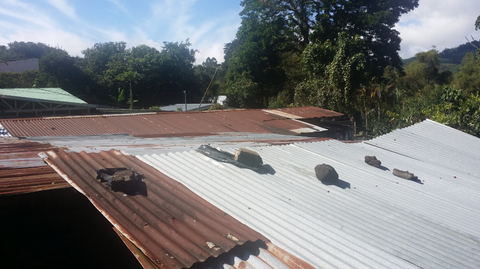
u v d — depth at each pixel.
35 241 3.63
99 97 37.09
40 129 8.56
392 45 28.44
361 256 2.85
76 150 4.52
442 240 3.64
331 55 22.17
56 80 32.12
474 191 5.92
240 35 31.27
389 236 3.46
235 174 4.39
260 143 6.95
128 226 2.74
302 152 6.42
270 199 3.78
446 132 10.30
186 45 46.16
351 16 28.09
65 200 4.10
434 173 6.74
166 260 2.39
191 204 3.36
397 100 20.14
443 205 4.89
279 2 28.44
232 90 31.27
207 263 2.51
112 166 3.96
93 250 3.72
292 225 3.24
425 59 43.75
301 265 2.56
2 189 3.06
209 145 5.80
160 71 42.16
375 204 4.29
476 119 14.27
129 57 41.34
